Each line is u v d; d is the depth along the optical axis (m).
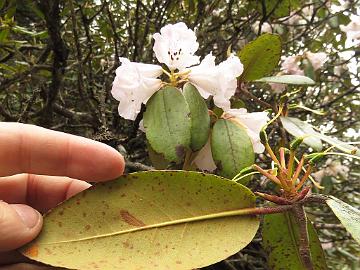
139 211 0.14
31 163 0.16
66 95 0.41
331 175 0.49
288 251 0.17
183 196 0.14
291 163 0.14
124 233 0.13
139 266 0.13
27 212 0.13
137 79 0.19
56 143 0.16
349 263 0.53
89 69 0.34
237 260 0.39
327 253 0.52
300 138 0.14
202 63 0.20
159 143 0.18
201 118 0.19
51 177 0.18
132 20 0.44
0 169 0.16
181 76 0.20
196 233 0.14
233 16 0.47
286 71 0.39
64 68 0.31
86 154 0.16
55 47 0.29
